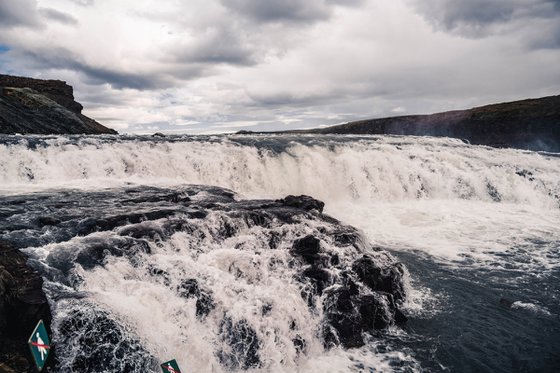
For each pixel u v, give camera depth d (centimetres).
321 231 1062
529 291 996
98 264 725
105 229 888
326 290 815
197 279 752
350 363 694
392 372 669
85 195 1209
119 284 698
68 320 565
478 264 1170
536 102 5628
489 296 966
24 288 592
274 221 1077
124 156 1692
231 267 835
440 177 2122
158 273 751
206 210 1059
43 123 3750
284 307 757
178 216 992
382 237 1417
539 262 1191
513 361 707
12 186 1338
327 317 781
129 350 577
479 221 1636
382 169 2067
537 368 688
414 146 2592
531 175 2205
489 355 723
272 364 681
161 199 1195
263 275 844
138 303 656
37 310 550
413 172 2091
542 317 866
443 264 1167
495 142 5609
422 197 2059
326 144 2275
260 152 1984
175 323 670
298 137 2936
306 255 916
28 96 4244
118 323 590
